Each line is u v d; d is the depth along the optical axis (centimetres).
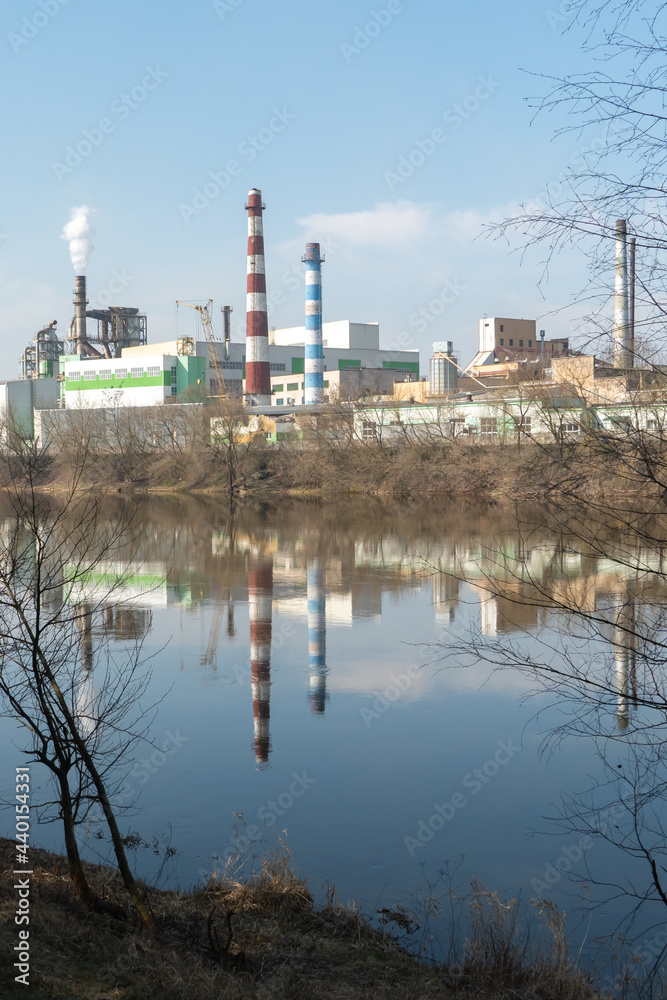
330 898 745
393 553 3219
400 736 1241
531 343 11106
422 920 722
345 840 889
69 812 653
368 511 5150
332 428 6762
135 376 12262
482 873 811
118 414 8762
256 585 2580
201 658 1677
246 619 2081
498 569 2642
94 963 562
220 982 558
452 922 718
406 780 1062
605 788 985
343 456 6569
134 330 14000
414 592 2434
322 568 2908
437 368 9000
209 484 7238
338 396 7994
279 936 661
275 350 13325
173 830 904
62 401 12344
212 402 9269
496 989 596
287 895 737
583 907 748
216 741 1209
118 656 1638
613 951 673
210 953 613
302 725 1291
